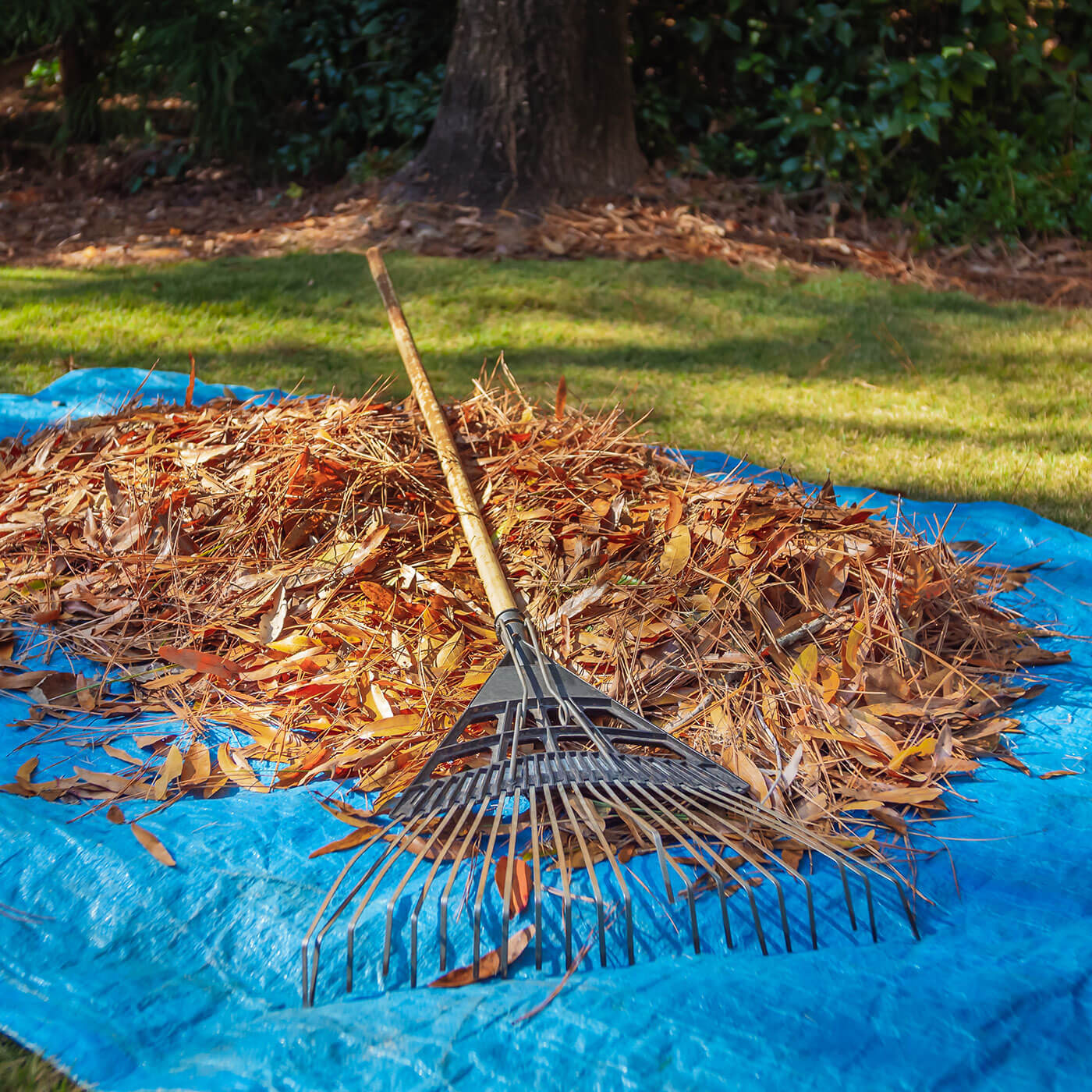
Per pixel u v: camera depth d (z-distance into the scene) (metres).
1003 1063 1.61
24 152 11.18
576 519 3.01
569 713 2.32
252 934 1.88
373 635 2.69
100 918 1.91
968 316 7.25
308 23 10.64
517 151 8.56
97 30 10.66
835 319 7.02
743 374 5.95
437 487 3.20
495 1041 1.63
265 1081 1.57
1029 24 9.77
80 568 3.09
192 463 3.28
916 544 2.98
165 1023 1.72
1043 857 2.09
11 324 6.32
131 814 2.16
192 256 8.34
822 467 4.61
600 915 1.78
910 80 9.08
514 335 6.42
